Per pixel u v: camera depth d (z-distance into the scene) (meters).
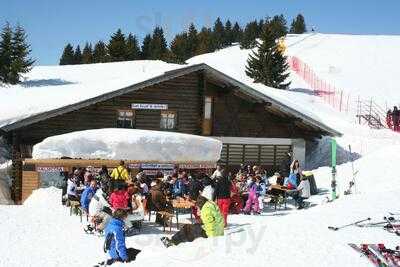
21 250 13.60
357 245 10.41
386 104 50.03
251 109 28.97
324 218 12.62
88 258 13.05
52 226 16.05
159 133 23.14
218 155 23.95
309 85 56.72
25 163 21.17
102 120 26.11
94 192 16.48
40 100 31.28
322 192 22.56
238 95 28.80
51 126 25.11
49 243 14.28
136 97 26.80
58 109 24.27
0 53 49.31
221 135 28.69
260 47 56.06
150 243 14.11
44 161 21.27
